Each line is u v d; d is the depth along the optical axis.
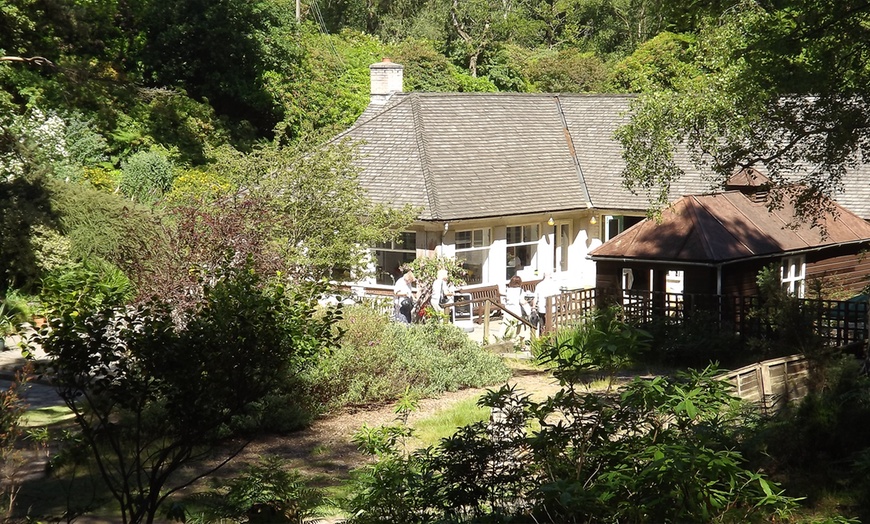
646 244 22.73
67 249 23.00
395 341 17.06
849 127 16.77
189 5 38.88
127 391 7.48
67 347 7.38
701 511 5.65
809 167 27.92
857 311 18.95
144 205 25.17
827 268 26.05
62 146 29.56
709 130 18.23
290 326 8.06
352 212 21.41
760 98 16.91
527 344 21.62
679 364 19.28
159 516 9.70
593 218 31.55
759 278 18.64
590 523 5.75
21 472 10.83
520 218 29.47
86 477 10.85
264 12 41.69
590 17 68.75
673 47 48.50
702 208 23.20
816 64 16.59
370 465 10.08
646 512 5.69
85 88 26.92
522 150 32.06
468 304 25.92
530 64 59.22
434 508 6.95
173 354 7.34
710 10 18.00
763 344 17.78
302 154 21.75
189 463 11.88
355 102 44.81
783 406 11.58
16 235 22.59
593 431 6.42
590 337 6.66
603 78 58.47
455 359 17.64
